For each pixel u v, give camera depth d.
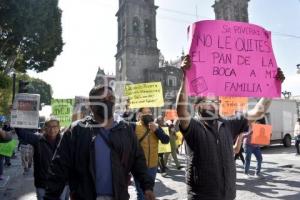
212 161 3.99
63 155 3.57
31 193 10.87
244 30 4.80
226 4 70.88
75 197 3.55
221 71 4.61
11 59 22.36
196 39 4.61
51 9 21.50
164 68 70.31
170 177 12.64
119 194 3.49
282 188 9.97
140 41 68.38
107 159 3.52
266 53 4.84
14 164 18.52
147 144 7.33
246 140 11.75
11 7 18.88
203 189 3.98
